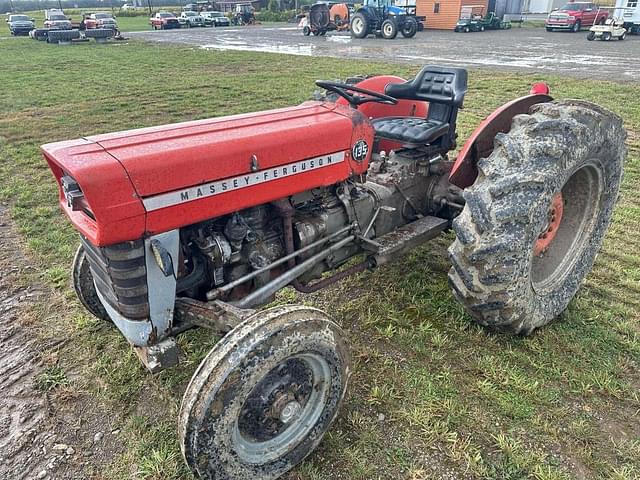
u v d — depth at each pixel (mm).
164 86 11531
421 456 2285
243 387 1888
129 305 2139
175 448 2346
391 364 2830
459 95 3414
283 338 1955
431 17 28516
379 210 3082
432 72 3588
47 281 3689
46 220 4656
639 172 5570
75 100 10148
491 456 2275
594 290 3465
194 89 11070
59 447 2363
